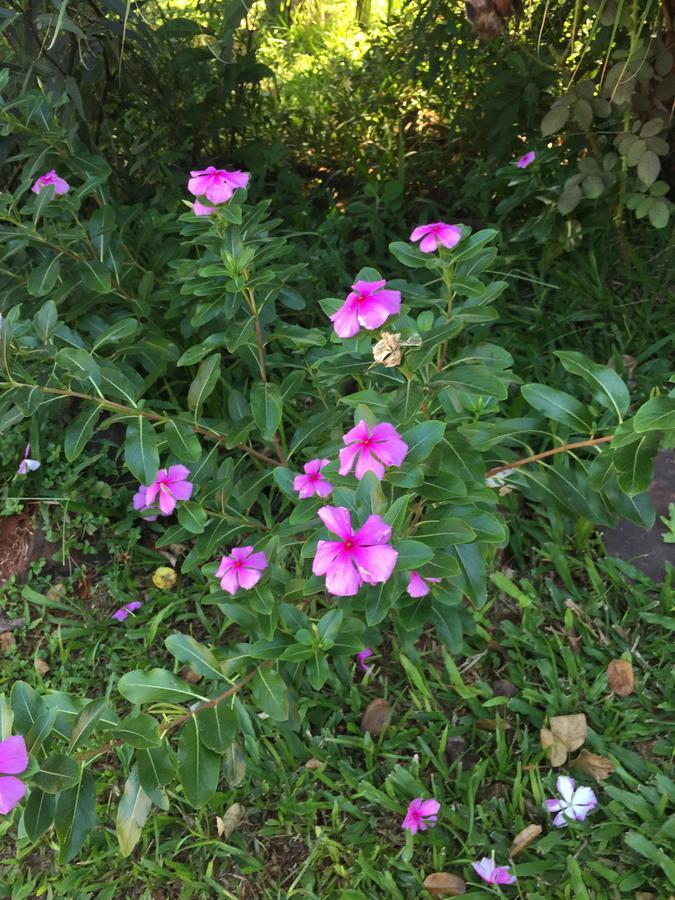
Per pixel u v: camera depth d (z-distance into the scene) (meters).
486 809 0.48
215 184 0.53
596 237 0.84
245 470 0.69
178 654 0.44
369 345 0.47
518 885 0.45
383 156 1.03
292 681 0.52
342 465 0.42
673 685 0.52
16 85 0.76
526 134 0.90
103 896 0.48
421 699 0.55
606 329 0.78
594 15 0.81
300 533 0.55
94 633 0.63
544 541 0.62
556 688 0.53
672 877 0.42
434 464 0.46
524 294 0.84
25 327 0.53
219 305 0.56
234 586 0.48
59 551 0.68
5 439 0.71
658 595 0.57
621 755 0.49
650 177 0.68
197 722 0.41
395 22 1.07
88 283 0.65
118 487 0.71
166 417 0.52
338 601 0.47
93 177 0.66
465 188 0.91
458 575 0.43
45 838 0.52
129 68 0.85
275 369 0.78
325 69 1.22
